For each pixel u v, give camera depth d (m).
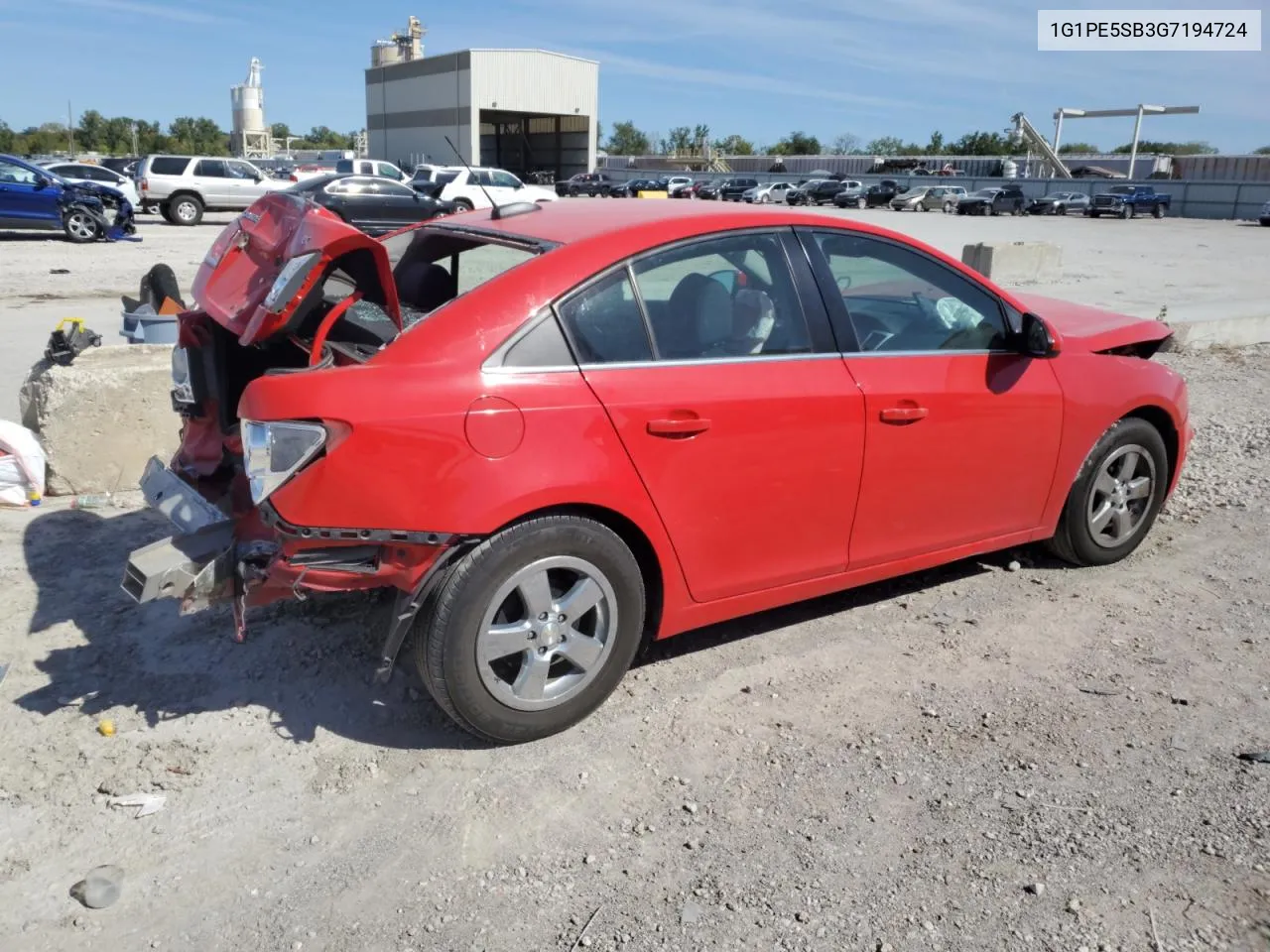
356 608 4.17
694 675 3.78
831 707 3.58
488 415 3.01
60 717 3.41
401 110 77.25
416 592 3.02
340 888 2.69
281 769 3.18
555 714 3.31
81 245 20.97
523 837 2.89
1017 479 4.27
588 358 3.23
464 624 3.06
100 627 4.00
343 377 2.92
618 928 2.55
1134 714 3.54
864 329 3.81
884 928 2.55
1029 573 4.75
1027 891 2.68
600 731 3.41
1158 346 5.05
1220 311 12.12
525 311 3.14
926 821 2.97
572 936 2.53
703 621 3.64
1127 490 4.74
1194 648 4.03
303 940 2.51
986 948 2.49
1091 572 4.77
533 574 3.14
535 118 78.69
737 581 3.63
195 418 3.79
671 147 117.19
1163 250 27.94
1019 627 4.20
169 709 3.47
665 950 2.48
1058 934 2.53
